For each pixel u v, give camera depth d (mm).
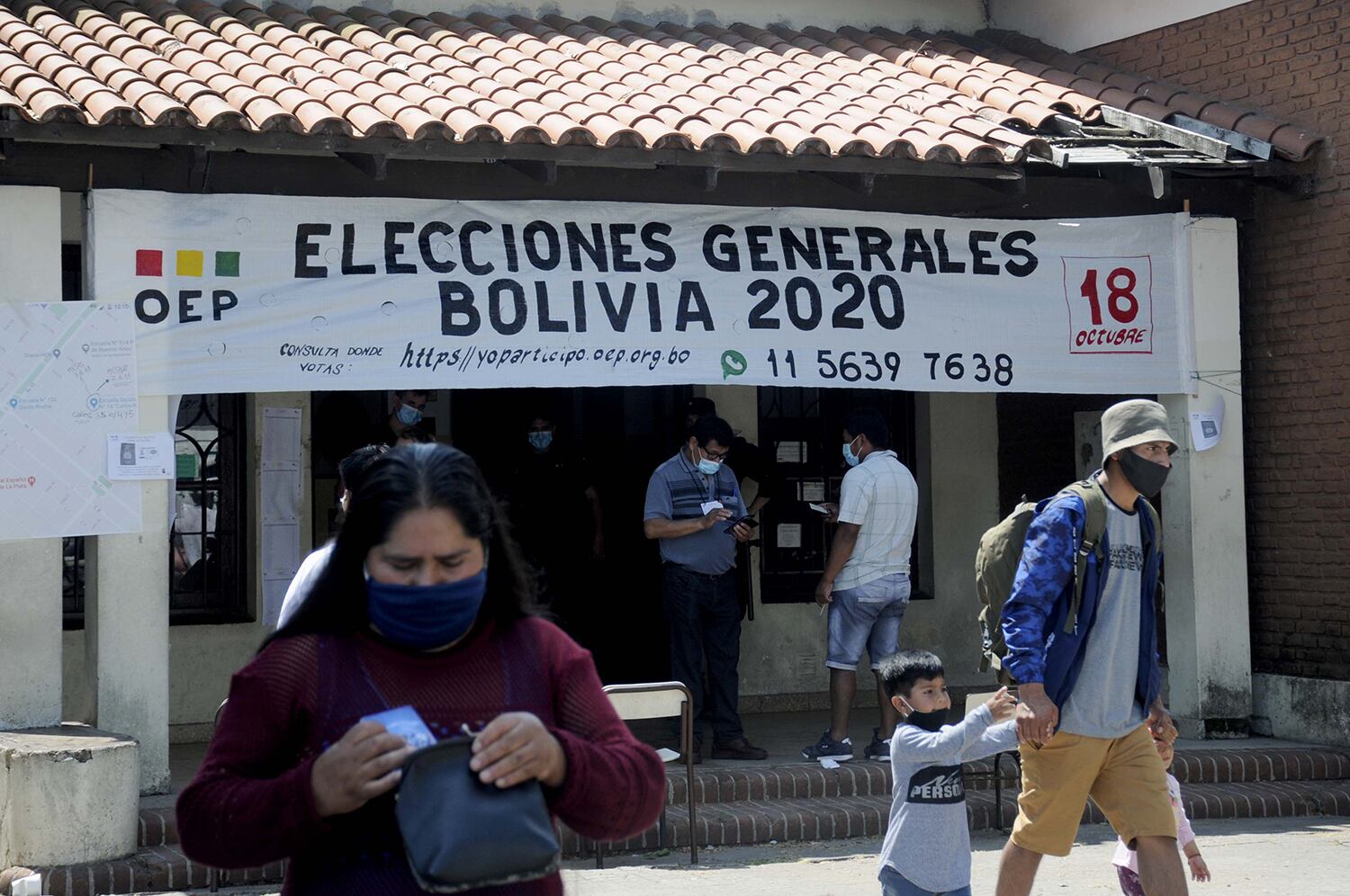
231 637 10078
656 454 11273
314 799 2416
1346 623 9539
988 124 9273
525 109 8414
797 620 11375
